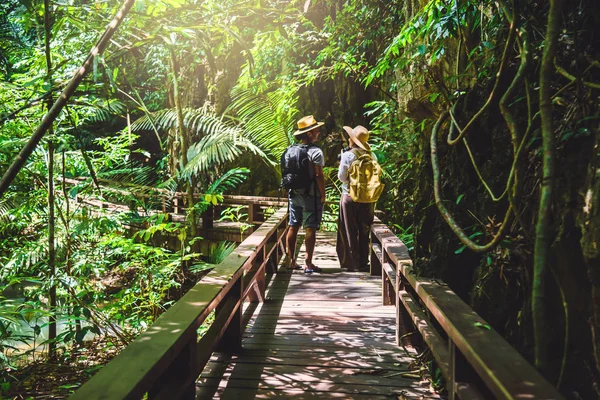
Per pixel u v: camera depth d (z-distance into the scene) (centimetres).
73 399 145
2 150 395
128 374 164
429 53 446
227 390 291
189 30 258
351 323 425
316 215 599
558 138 212
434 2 305
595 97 201
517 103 249
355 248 617
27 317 408
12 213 523
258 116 970
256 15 284
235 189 1180
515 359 163
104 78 297
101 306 581
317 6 1119
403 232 693
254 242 442
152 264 579
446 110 280
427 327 282
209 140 792
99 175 562
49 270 443
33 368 428
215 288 284
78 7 276
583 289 195
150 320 551
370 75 430
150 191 591
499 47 275
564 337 203
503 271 246
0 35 450
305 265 626
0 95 437
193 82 1228
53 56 445
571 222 199
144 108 322
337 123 1128
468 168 277
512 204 180
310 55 1108
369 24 930
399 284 370
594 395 189
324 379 307
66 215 539
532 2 247
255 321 431
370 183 575
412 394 286
